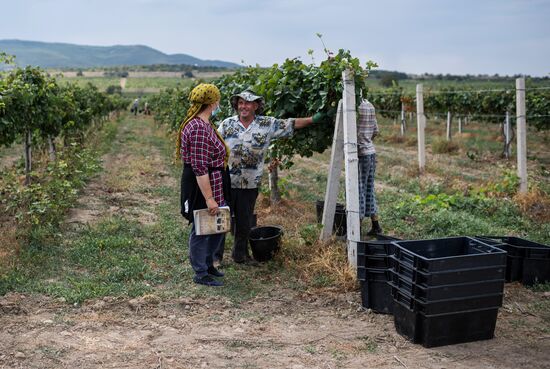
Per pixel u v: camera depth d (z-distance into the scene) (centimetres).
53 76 1212
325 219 661
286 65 711
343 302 513
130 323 459
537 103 1755
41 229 684
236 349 418
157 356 401
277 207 872
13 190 770
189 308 495
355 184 568
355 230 568
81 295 504
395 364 395
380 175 1279
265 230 671
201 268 546
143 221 809
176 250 662
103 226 746
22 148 1875
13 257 595
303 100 698
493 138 2123
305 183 1170
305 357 405
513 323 468
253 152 574
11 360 388
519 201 900
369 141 692
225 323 465
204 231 512
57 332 436
